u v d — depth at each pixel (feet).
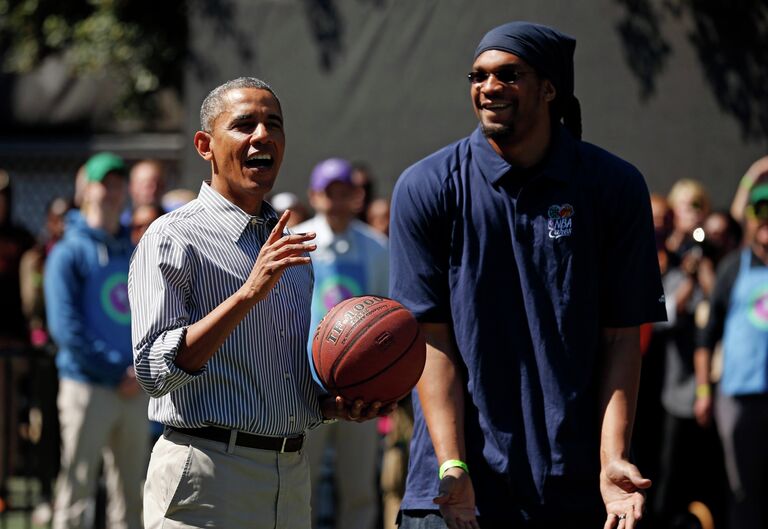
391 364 28.48
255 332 27.76
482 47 29.78
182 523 27.45
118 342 52.95
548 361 29.89
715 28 71.61
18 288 68.28
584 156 30.66
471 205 30.40
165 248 27.17
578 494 29.86
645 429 56.90
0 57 112.06
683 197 60.39
